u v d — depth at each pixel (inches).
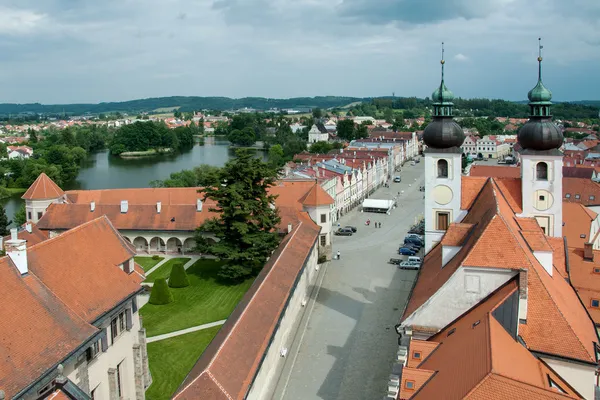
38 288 1861.5
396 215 6417.3
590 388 1727.4
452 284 2014.0
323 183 5757.9
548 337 1782.7
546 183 2999.5
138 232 4503.0
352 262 4453.7
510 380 1270.9
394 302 3467.0
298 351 2768.2
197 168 7480.3
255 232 3875.5
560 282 2245.3
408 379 1619.1
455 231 2361.0
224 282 3833.7
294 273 3132.4
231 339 2060.8
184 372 2581.2
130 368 2284.7
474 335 1649.9
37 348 1686.8
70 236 2226.9
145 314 3302.2
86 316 1978.3
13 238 1947.6
